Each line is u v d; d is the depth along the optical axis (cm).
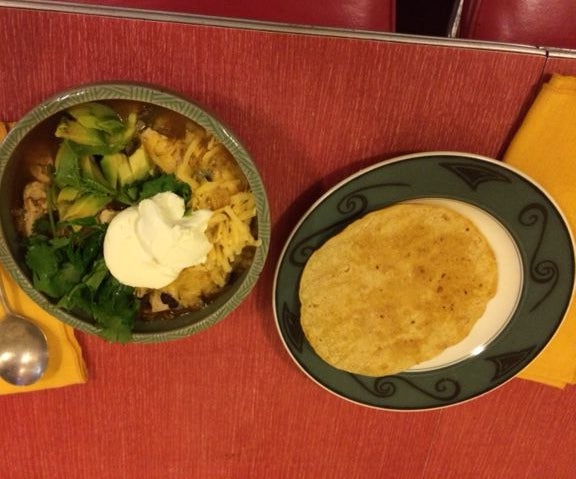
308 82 37
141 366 45
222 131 33
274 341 45
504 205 38
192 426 48
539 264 41
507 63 38
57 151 36
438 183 38
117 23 35
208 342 44
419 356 43
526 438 51
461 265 40
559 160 39
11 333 41
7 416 45
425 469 52
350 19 40
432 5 52
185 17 35
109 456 48
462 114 39
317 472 51
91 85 31
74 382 43
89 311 37
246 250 38
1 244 35
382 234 39
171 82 37
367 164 40
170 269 35
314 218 38
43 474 48
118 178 36
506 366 45
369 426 50
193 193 36
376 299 41
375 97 38
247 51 36
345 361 43
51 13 34
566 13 39
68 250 37
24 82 36
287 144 39
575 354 45
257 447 49
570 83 37
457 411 49
